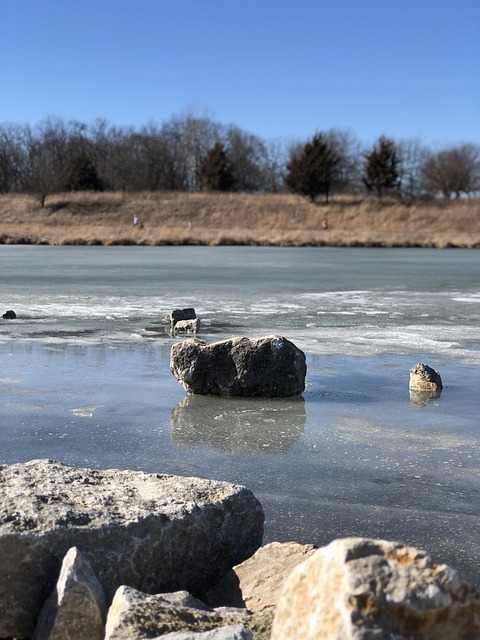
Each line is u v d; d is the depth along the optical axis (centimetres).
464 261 2295
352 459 417
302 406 534
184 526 252
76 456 414
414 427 482
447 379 619
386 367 666
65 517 239
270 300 1167
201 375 562
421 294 1276
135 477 286
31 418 490
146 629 193
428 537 314
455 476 390
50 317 953
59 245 3331
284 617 160
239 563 268
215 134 6706
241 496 271
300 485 375
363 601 151
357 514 338
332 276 1659
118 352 725
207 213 4678
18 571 225
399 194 5366
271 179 6675
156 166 6222
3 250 2816
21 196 5025
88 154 6538
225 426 480
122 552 238
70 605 204
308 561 163
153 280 1508
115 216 4625
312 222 4562
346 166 6488
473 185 6175
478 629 154
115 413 507
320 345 768
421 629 152
